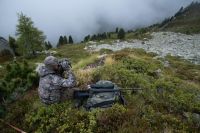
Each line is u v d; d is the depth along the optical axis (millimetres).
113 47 84062
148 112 9953
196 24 181250
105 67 14570
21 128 9961
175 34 125000
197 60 57969
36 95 11844
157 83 13461
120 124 9031
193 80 24047
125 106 10016
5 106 11422
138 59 17484
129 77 13219
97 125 9094
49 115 9781
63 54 74312
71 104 10133
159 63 23125
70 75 9891
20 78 13156
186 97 12594
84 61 18219
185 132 9094
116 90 10297
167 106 11250
